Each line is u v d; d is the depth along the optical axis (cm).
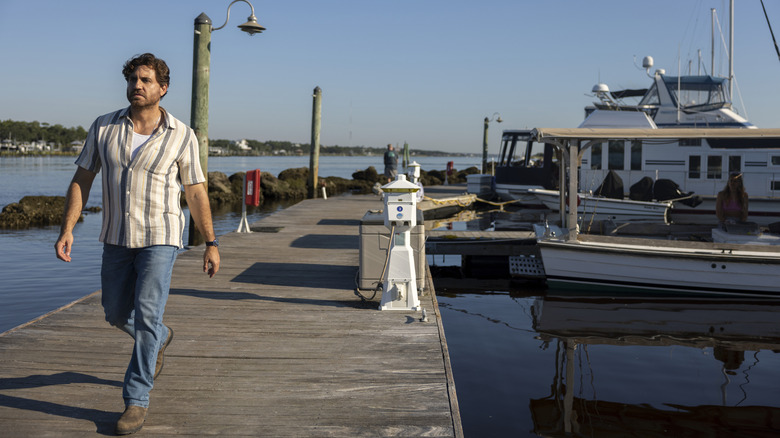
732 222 1062
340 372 418
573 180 985
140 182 315
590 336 750
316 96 2652
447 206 2284
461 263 1263
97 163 325
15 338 473
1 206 2603
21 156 18212
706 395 548
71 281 1095
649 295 980
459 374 603
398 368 427
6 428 318
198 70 1142
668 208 1758
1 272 1170
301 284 714
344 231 1220
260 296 649
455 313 876
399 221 583
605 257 978
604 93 2122
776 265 923
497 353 676
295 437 318
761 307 908
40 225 1945
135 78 312
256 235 1156
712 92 2069
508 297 988
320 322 547
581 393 551
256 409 353
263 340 490
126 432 313
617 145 1961
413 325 539
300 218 1459
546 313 875
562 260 1000
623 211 1797
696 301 944
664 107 2081
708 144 1870
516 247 1190
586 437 457
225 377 405
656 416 498
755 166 1836
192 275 759
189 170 334
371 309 596
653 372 611
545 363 640
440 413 351
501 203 2359
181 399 366
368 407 359
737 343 722
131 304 342
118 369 409
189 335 501
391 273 591
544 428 473
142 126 325
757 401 533
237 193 3309
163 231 320
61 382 383
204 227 341
